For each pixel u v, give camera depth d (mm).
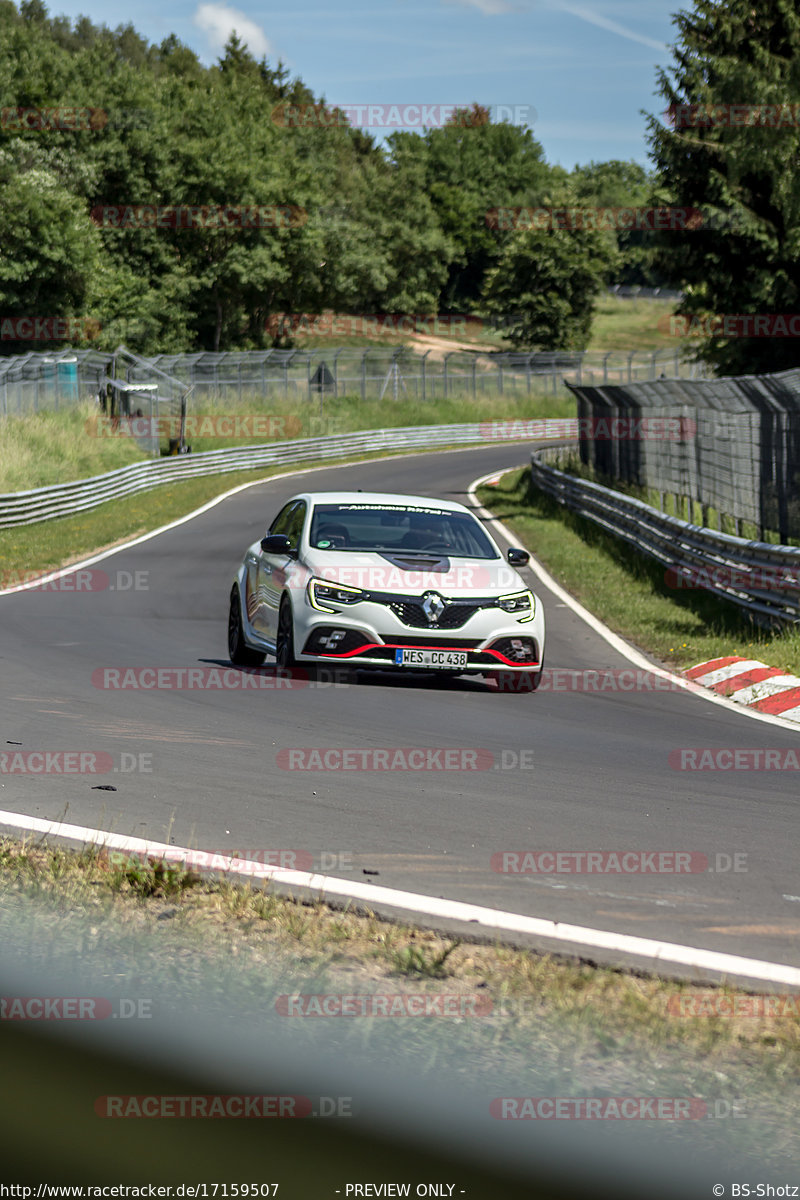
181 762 26328
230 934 15648
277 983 14133
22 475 126625
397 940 15570
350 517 41000
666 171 140500
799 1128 11055
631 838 21281
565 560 82188
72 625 54562
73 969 14523
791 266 136125
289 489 150375
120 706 33500
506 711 34969
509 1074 12000
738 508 69188
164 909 16500
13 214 194625
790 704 37375
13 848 19062
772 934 16359
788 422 59062
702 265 139625
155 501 133375
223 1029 12922
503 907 17141
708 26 141250
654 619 57219
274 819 21750
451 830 21375
